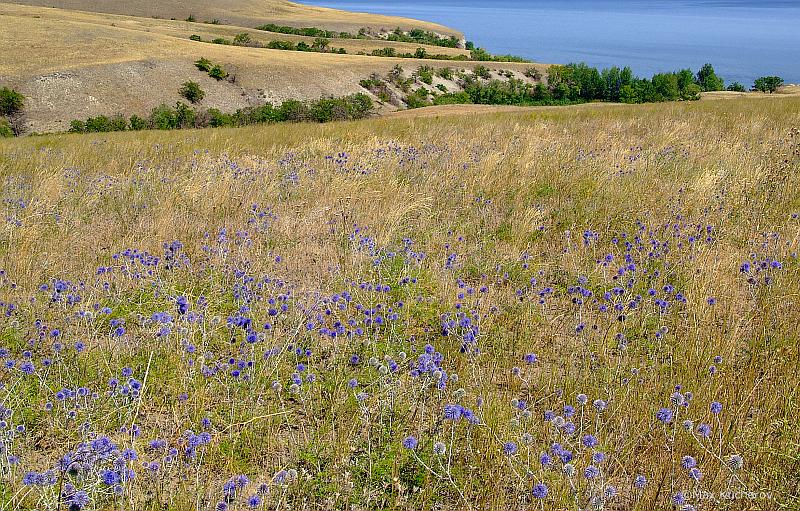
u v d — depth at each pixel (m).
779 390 4.40
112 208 9.23
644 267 6.87
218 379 4.77
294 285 6.70
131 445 3.90
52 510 3.29
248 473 3.92
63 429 4.21
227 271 6.98
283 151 14.60
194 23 167.25
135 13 190.00
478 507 3.60
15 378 4.71
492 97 105.06
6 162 13.14
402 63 109.31
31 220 8.27
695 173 10.17
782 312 5.59
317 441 4.14
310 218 8.83
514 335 5.53
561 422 3.77
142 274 6.70
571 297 6.19
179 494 3.61
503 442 3.92
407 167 11.30
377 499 3.67
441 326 5.54
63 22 95.56
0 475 3.63
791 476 3.66
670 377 4.67
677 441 3.97
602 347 5.18
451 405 3.85
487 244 7.86
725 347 4.97
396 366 4.54
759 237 7.61
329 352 5.39
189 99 79.00
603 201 9.23
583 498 3.54
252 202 9.44
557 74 110.56
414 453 3.88
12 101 66.69
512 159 11.55
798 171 10.24
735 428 4.00
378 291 6.26
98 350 5.22
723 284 6.24
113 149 15.70
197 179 10.21
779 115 19.16
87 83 74.25
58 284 5.69
